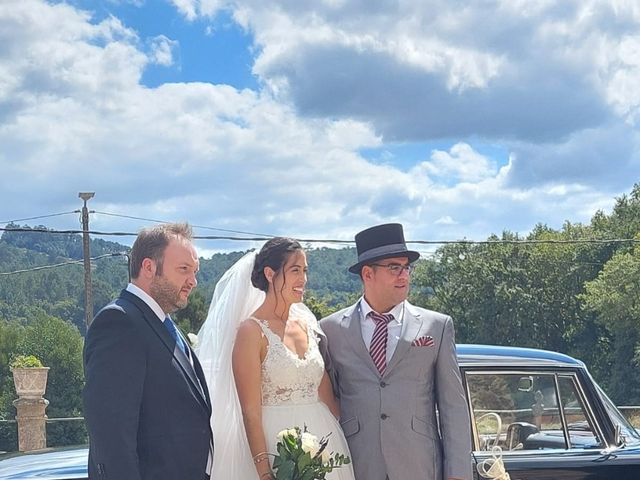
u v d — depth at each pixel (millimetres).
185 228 4031
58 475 4801
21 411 15094
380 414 4340
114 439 3582
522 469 5145
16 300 98812
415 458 4305
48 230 25469
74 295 102062
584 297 49469
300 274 4430
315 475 3977
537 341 55531
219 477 4340
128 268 4035
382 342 4480
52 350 45312
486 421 5188
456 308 57875
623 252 54188
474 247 58812
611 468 5262
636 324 47156
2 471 5031
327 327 4625
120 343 3705
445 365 4449
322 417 4375
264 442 4215
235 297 4453
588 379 5414
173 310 3998
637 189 61062
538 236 63531
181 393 3824
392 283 4484
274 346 4312
